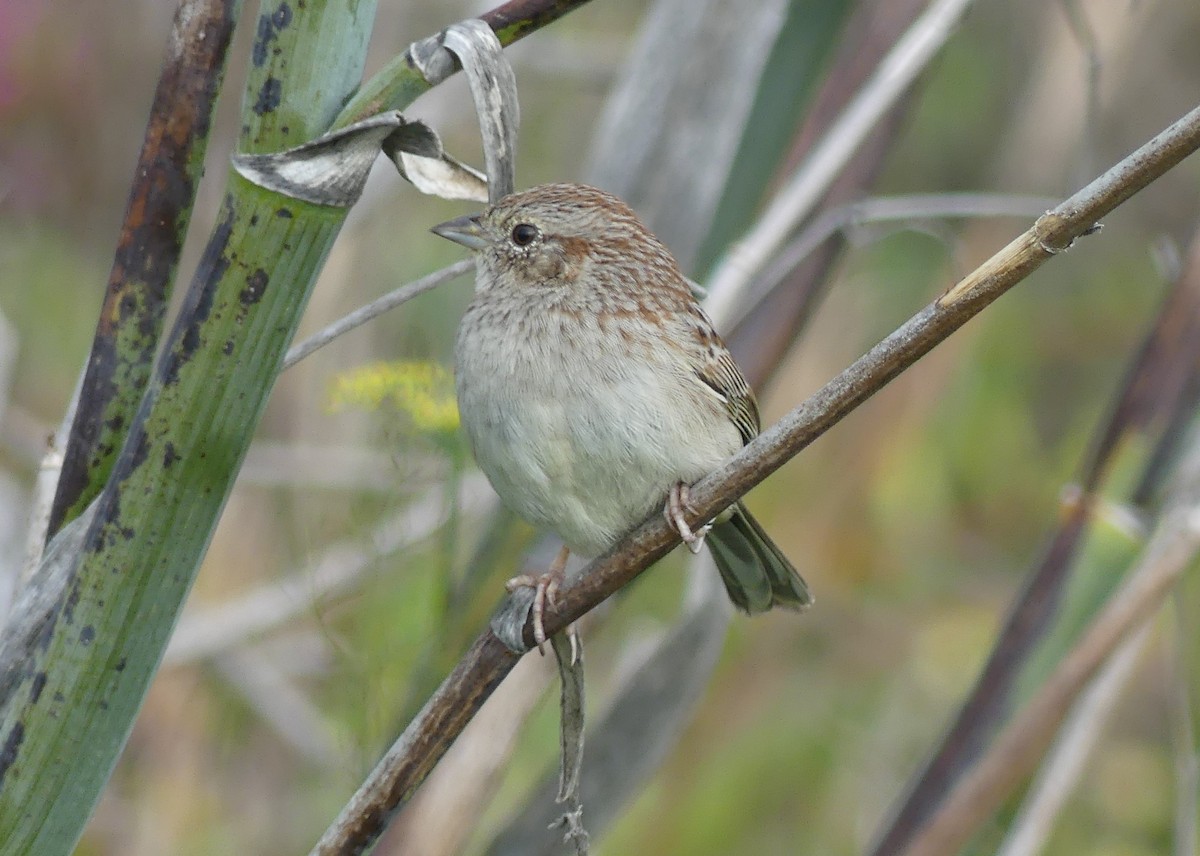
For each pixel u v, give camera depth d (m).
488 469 7.74
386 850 7.80
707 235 9.41
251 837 10.55
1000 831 8.70
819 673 13.13
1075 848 12.15
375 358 11.60
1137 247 15.94
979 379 14.39
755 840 11.87
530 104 14.52
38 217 12.51
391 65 5.05
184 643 9.80
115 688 5.10
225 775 10.80
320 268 5.02
